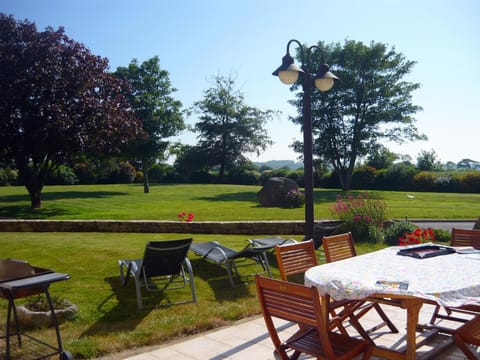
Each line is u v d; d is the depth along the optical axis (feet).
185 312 17.31
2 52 52.47
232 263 23.09
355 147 108.17
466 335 11.21
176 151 132.57
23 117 53.78
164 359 12.93
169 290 19.99
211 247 24.89
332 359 9.14
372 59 105.40
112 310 17.31
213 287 20.90
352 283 10.61
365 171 114.01
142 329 15.23
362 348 10.03
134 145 98.07
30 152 55.47
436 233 33.73
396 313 16.90
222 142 147.64
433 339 13.67
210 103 147.33
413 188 107.34
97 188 106.93
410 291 9.86
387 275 11.32
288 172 130.41
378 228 33.96
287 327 15.66
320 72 22.35
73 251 26.43
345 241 17.03
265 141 149.07
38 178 59.67
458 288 10.02
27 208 59.52
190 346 14.01
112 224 37.88
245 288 20.79
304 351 10.00
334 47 109.91
